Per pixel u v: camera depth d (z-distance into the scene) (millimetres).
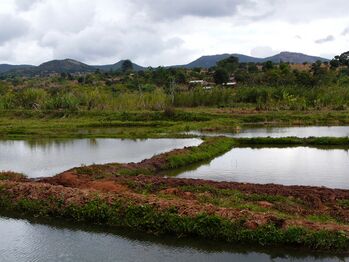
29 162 34469
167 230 16750
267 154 37562
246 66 184375
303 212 17859
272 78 131875
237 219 16156
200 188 21406
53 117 80250
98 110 86375
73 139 50781
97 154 38406
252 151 39688
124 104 91312
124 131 58062
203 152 35531
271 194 20516
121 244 16156
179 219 16734
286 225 15664
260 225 15742
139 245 16016
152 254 15211
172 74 152875
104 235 17094
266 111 83188
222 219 16234
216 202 19141
